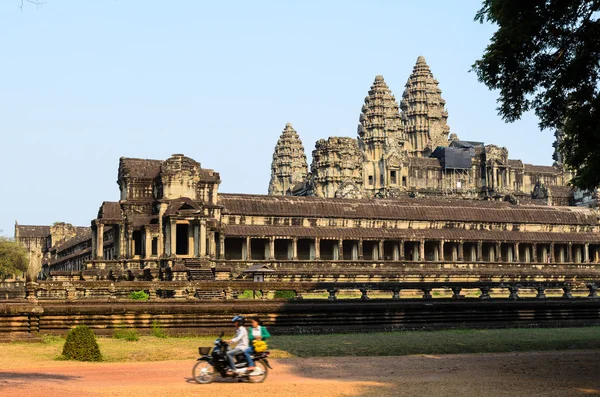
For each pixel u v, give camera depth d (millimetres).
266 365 35438
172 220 126688
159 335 52219
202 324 53906
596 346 51562
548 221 171875
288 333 55250
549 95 44438
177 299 55719
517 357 44656
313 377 36906
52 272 121750
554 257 172625
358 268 143125
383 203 162375
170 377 36000
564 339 53250
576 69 42469
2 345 46156
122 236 132125
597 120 42219
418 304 59188
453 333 56500
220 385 33469
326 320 56750
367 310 57812
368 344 49469
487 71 44344
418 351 47781
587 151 43750
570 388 33562
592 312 64438
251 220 148375
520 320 62125
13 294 125875
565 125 44719
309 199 156250
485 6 45062
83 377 35594
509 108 45750
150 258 127188
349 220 155875
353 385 33719
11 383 31734
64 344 43344
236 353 34812
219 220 138000
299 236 146500
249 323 54906
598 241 170875
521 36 42438
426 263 149875
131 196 134625
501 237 162500
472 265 152875
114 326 52156
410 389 32969
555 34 42906
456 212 165750
